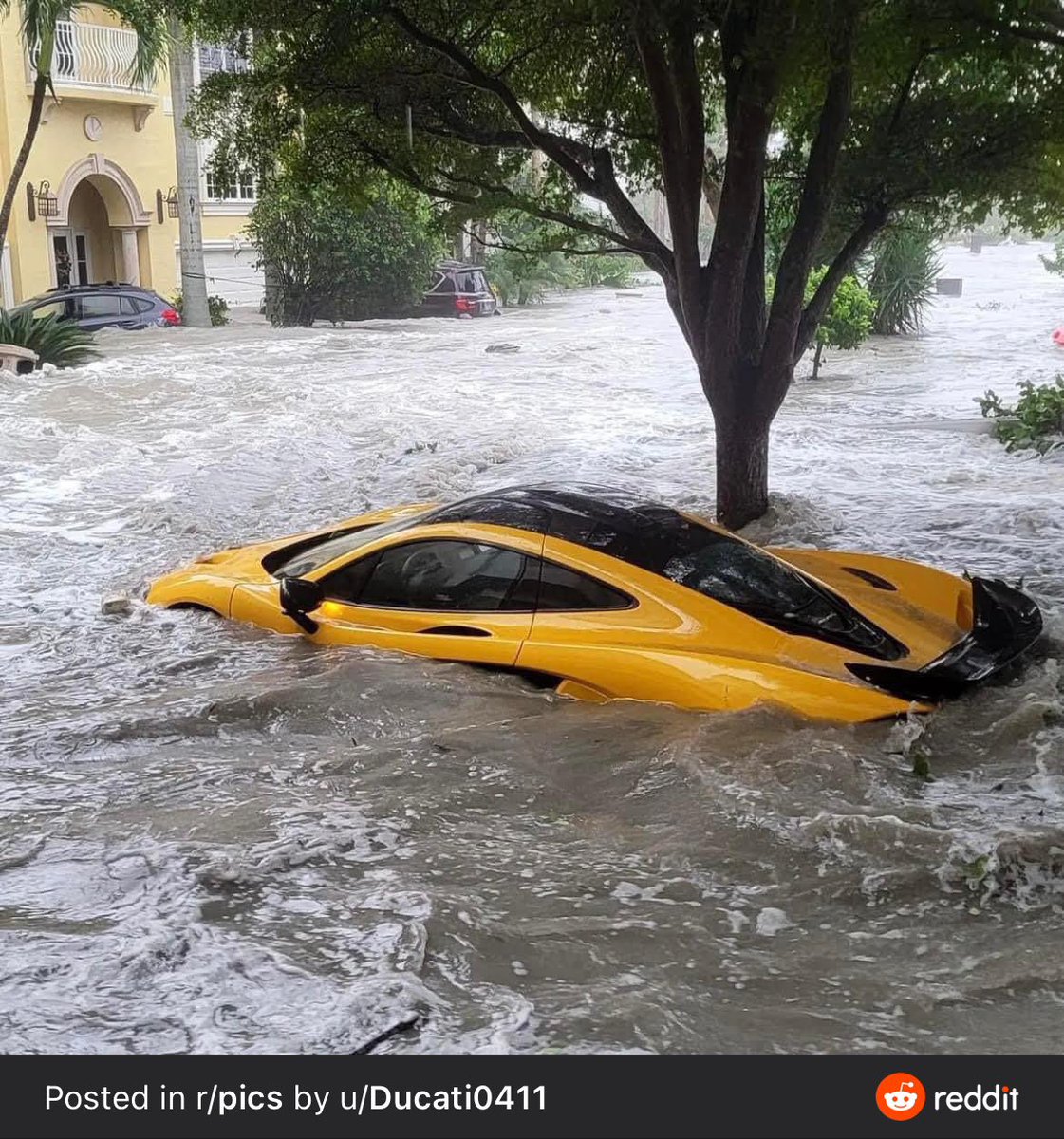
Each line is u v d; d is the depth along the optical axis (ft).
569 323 108.68
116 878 13.00
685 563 18.74
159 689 19.71
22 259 100.32
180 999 10.53
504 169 36.17
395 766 15.98
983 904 12.51
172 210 114.93
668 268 33.12
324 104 33.37
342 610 20.76
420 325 106.42
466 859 13.50
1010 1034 10.24
